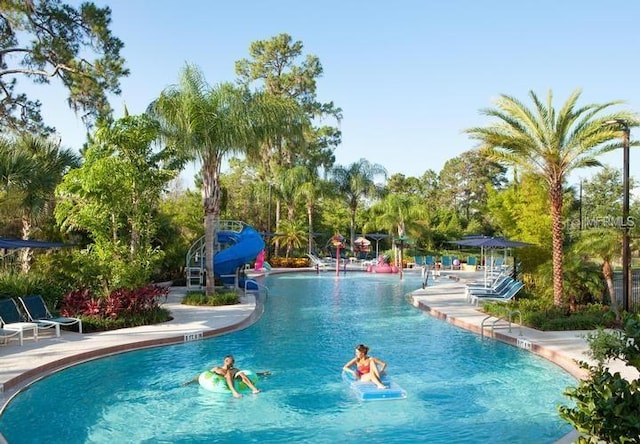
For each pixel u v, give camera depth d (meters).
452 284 29.72
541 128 16.08
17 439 7.49
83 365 11.14
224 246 26.77
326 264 43.38
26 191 18.20
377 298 23.78
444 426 8.15
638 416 4.58
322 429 7.98
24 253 19.62
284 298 23.69
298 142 23.00
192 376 10.66
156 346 13.01
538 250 20.03
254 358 12.23
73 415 8.42
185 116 18.84
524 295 20.03
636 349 5.41
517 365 11.70
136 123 15.80
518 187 23.11
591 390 4.97
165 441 7.48
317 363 11.84
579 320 14.68
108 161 15.01
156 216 25.67
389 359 12.27
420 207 44.22
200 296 19.62
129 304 15.05
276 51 50.41
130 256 15.82
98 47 20.92
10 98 22.25
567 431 7.96
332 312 19.41
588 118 15.73
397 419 8.42
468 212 75.19
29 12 19.92
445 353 12.83
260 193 46.03
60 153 20.31
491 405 9.11
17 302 13.88
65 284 17.00
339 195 48.78
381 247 56.81
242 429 7.96
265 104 20.66
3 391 9.13
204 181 20.30
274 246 46.56
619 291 19.16
